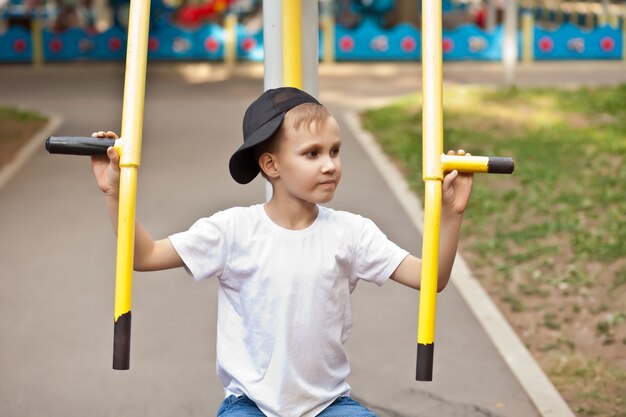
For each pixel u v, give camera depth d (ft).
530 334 19.44
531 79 61.36
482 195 30.19
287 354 9.26
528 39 71.36
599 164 34.09
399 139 39.32
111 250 24.95
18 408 15.75
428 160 8.80
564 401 16.17
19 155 37.29
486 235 26.20
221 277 9.61
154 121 45.75
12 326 19.51
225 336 9.61
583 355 18.35
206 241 9.40
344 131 42.45
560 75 63.77
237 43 71.56
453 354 18.17
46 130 42.83
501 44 70.54
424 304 8.62
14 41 70.59
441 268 9.25
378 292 21.76
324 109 9.30
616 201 29.12
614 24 83.15
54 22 82.23
